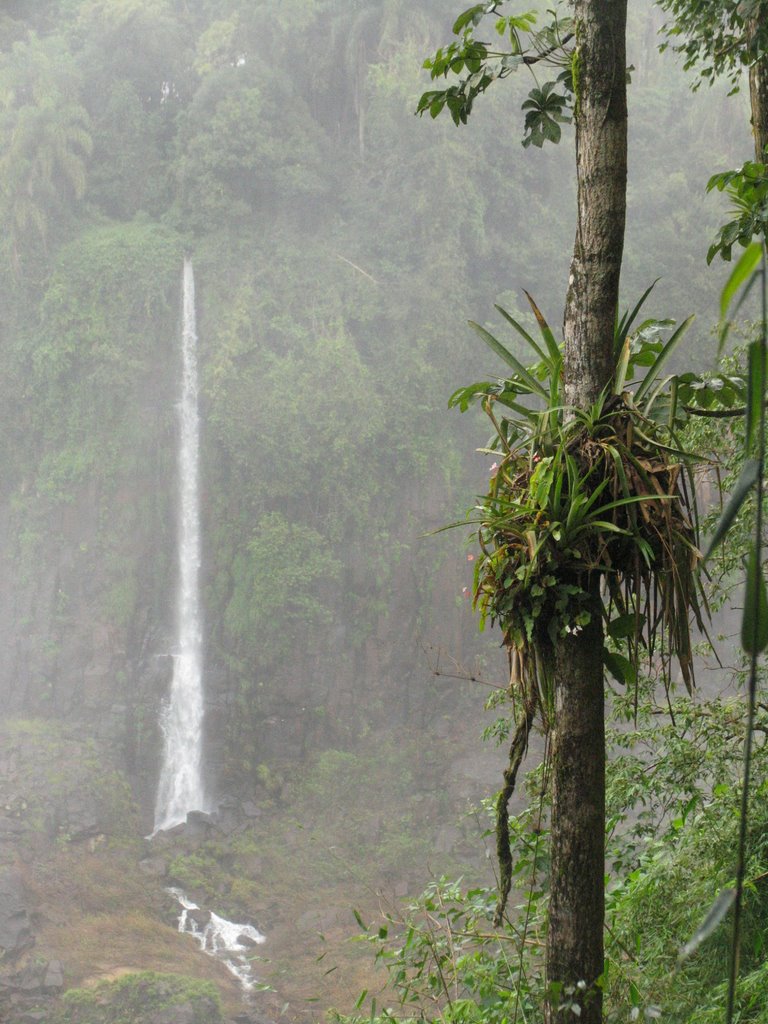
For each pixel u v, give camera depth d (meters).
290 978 25.84
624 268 40.53
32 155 39.34
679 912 3.79
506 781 2.82
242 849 32.94
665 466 2.59
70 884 29.25
